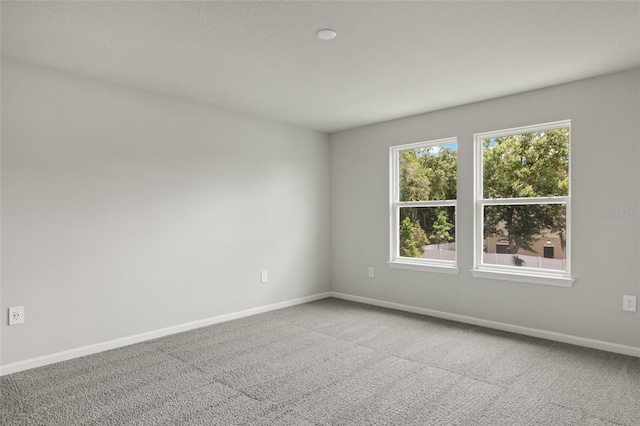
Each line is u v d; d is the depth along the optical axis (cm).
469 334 371
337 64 302
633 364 296
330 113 446
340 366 296
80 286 321
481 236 409
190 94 376
